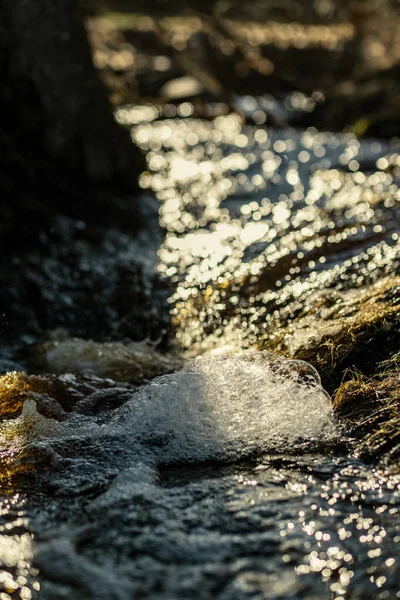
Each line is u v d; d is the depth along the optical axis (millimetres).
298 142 19281
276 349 6367
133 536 4121
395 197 11875
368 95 21766
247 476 4672
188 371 5574
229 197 13531
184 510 4328
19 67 12070
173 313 8359
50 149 12383
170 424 5172
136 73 24781
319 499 4391
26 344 7891
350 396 5375
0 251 9945
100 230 11234
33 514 4477
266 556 3916
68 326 8344
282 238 10398
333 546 3979
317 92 23516
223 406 5227
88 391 6312
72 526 4293
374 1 30812
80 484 4754
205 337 7680
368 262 8555
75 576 3848
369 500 4363
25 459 5125
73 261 9938
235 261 9672
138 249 10680
